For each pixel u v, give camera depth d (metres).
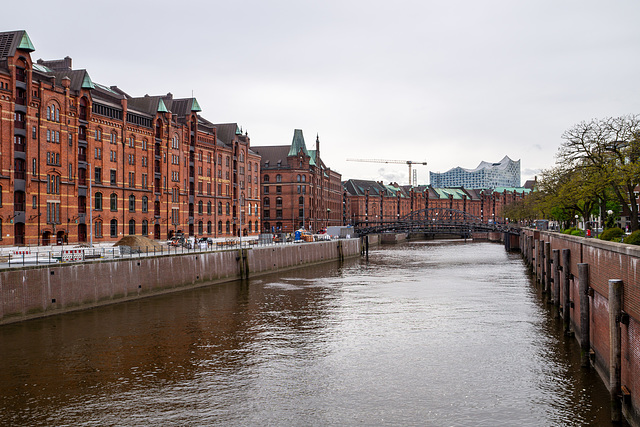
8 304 41.16
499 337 40.06
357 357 35.12
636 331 23.09
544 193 99.25
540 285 64.88
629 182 56.81
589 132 63.06
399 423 24.95
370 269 89.69
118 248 56.72
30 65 60.97
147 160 82.69
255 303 54.28
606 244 28.06
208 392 28.80
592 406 26.70
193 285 64.38
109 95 81.38
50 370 31.98
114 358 34.50
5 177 57.94
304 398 28.00
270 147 158.00
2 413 25.83
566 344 38.12
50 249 59.62
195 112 97.06
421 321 45.50
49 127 64.06
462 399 27.81
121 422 24.98
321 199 168.75
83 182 69.88
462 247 151.38
